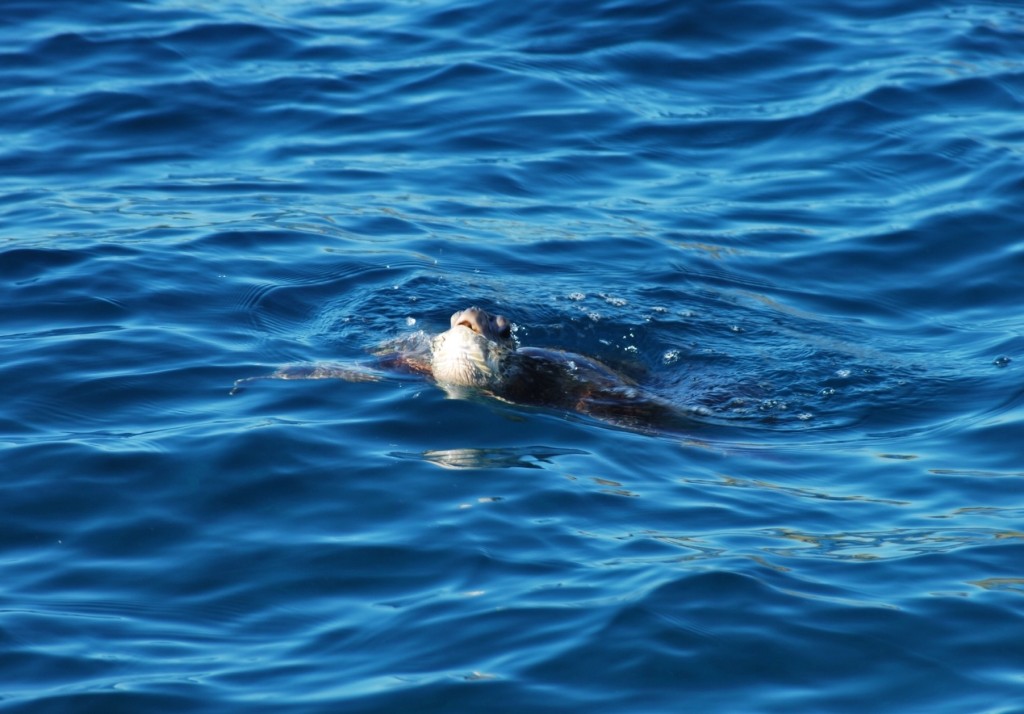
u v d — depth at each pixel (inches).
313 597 722.2
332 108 1648.6
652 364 1136.8
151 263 1234.6
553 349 1128.2
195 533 791.1
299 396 997.2
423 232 1352.1
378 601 716.0
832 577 741.9
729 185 1489.9
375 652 663.1
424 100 1670.8
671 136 1595.7
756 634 676.7
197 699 619.8
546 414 1004.6
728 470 918.4
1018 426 984.9
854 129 1600.6
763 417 1032.2
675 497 861.8
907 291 1278.3
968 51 1791.3
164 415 952.9
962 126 1598.2
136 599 717.9
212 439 906.1
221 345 1091.9
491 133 1595.7
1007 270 1304.1
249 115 1626.5
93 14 1879.9
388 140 1577.3
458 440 940.6
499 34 1851.6
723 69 1749.5
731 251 1342.3
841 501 865.5
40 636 674.8
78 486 838.5
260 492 842.2
